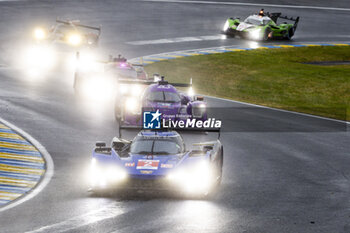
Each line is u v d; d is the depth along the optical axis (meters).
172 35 172.75
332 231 34.50
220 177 46.81
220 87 117.75
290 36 184.62
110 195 41.66
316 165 55.38
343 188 46.56
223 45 166.38
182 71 130.62
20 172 48.47
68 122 70.94
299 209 39.47
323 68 148.62
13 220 35.50
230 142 64.88
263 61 151.38
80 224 34.44
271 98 108.44
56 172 49.22
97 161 41.81
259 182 47.66
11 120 69.00
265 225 35.25
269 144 65.00
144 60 137.25
